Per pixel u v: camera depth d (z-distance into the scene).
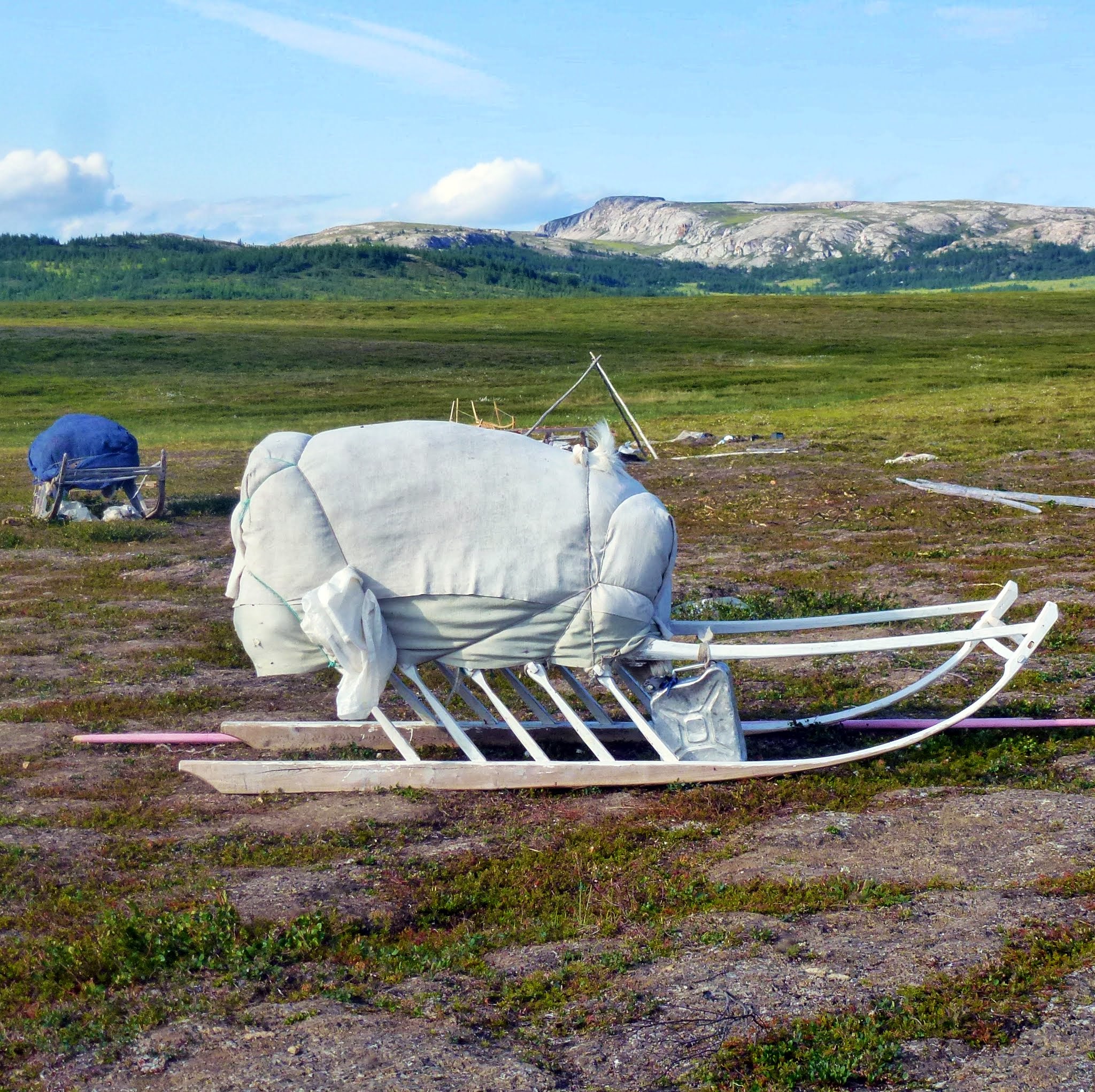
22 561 19.22
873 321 84.44
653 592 8.84
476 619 8.62
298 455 8.66
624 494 8.90
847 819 7.84
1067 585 14.92
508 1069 4.99
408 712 10.74
